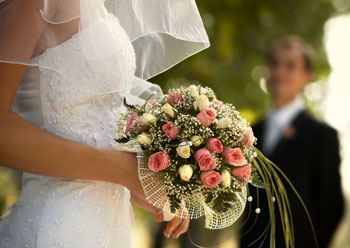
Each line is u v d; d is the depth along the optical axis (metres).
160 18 2.82
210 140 2.57
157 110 2.66
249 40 10.55
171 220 3.24
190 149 2.54
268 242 5.40
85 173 2.46
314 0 11.65
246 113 9.23
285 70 6.02
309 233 5.51
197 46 3.17
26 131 2.35
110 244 2.70
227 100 9.57
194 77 8.43
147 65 3.27
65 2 2.48
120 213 2.81
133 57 2.84
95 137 2.65
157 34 3.21
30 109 2.61
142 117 2.61
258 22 10.45
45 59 2.51
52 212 2.56
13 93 2.35
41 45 2.50
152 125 2.60
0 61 2.28
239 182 2.69
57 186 2.61
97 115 2.69
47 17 2.41
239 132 2.68
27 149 2.34
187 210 2.74
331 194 5.57
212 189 2.60
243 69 10.69
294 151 5.67
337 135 5.73
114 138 2.74
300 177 5.61
